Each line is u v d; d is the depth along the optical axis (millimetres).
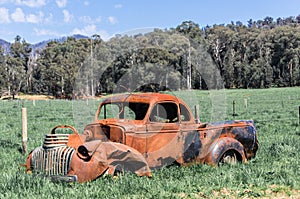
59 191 7367
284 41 94875
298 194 7512
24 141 11984
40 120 24016
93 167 7895
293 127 19172
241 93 67500
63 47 83562
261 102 42969
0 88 88688
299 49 92688
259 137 15523
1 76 89562
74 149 8156
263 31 102812
